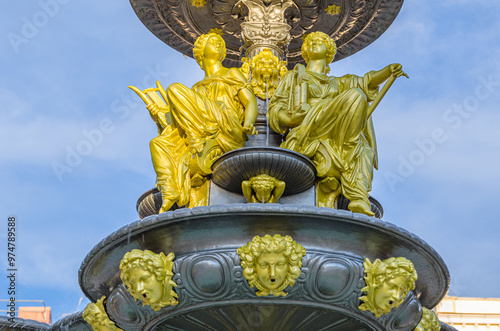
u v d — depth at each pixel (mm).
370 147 10297
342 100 9789
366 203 9562
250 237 8477
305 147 9820
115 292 9016
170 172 9852
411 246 8695
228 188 9914
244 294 8414
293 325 9047
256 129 10430
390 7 12242
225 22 12586
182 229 8477
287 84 10477
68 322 10242
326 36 10992
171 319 9055
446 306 16859
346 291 8453
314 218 8344
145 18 12766
